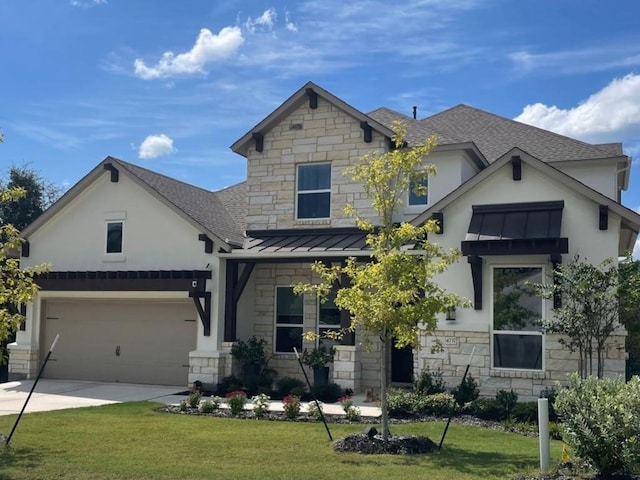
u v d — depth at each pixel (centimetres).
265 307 2103
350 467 952
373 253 1114
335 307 2023
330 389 1775
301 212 2092
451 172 1938
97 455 1039
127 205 2098
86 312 2164
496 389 1591
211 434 1223
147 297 2062
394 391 1560
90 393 1853
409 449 1069
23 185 3206
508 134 2255
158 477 898
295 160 2095
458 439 1200
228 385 1878
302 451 1069
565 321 1387
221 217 2211
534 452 1081
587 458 888
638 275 1348
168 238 2038
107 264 2100
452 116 2483
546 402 931
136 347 2097
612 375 1489
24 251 2191
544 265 1578
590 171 1975
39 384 2045
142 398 1761
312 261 1947
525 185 1612
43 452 1063
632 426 852
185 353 2039
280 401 1739
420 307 1067
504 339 1605
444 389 1622
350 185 2019
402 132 1186
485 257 1622
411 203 1975
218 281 1964
